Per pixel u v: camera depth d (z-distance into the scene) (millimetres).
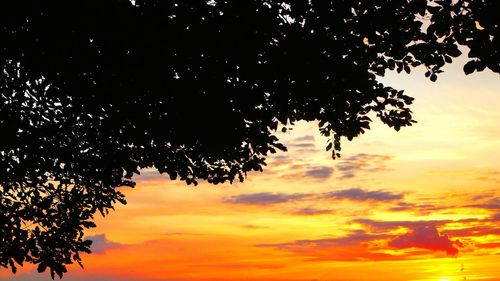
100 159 8789
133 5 6941
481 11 6957
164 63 7258
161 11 6914
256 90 7848
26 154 8281
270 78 7711
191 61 7375
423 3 7242
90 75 7434
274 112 8359
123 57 7176
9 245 8297
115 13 6777
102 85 7469
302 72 7734
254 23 7242
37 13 6809
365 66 8672
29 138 8070
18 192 8758
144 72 7270
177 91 7504
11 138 7906
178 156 8961
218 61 7438
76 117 8180
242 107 7887
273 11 7434
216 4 7293
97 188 9391
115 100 7672
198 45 7188
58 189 9125
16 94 7871
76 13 6738
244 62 7527
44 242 8555
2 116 7797
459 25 7195
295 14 7613
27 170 8422
